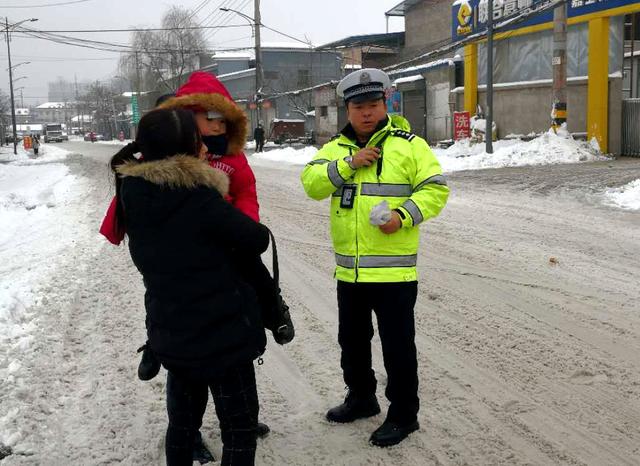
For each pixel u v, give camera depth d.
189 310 2.64
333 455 3.46
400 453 3.46
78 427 3.79
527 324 5.57
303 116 56.00
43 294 6.71
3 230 12.31
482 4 25.30
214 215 2.61
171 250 2.62
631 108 20.45
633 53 24.52
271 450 3.52
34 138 49.59
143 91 69.50
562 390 4.24
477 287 6.76
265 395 4.26
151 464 3.38
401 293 3.40
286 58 60.34
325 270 7.79
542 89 23.34
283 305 3.02
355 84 3.39
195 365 2.65
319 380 4.50
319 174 3.43
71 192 18.12
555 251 8.32
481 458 3.40
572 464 3.34
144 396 4.21
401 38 40.81
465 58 26.34
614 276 7.05
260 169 23.91
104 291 6.82
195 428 2.94
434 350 5.01
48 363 4.75
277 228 10.71
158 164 2.59
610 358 4.77
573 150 19.72
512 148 20.33
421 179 3.36
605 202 11.98
